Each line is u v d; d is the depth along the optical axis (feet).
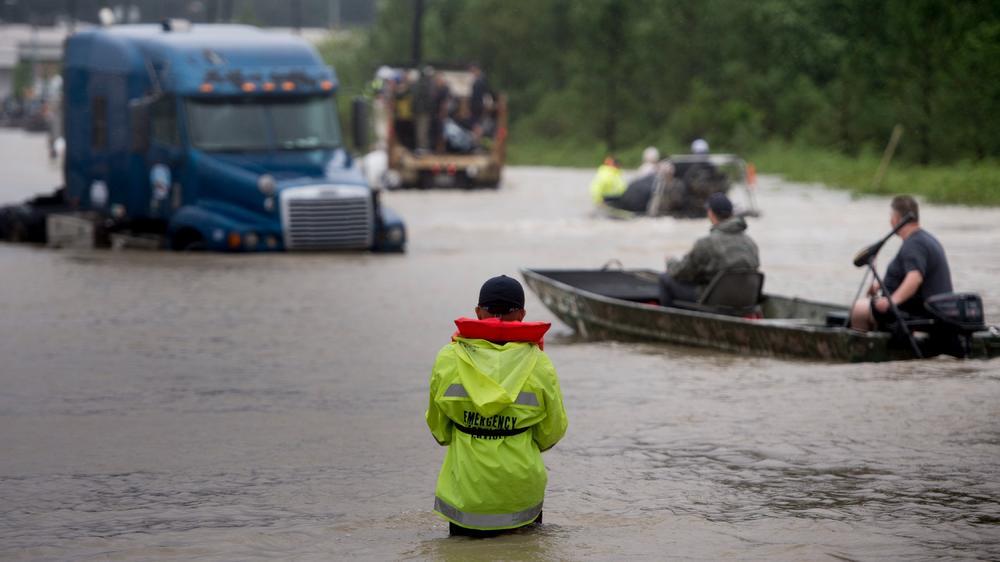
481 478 70.90
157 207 263.90
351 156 271.28
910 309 143.33
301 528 79.56
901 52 508.53
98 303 193.98
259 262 244.63
